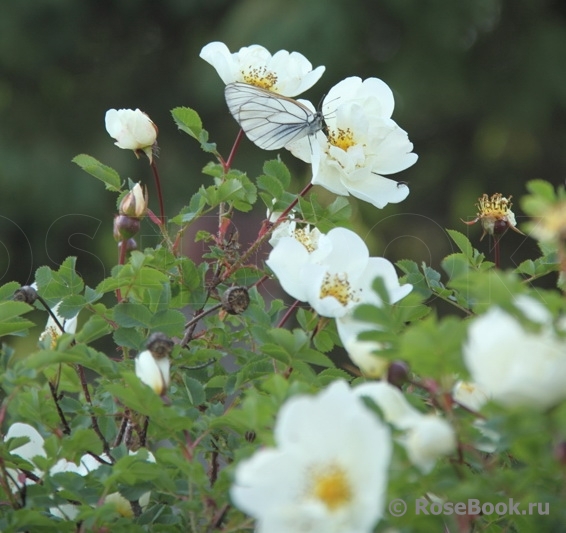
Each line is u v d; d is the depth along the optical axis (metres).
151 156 1.24
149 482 1.14
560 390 1.04
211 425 1.13
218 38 3.42
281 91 1.26
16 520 1.12
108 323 1.19
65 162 3.34
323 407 1.05
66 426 1.19
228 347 1.24
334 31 3.21
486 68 3.46
